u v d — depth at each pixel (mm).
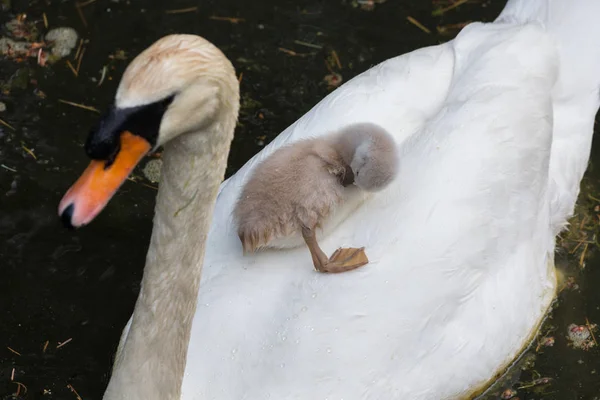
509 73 5867
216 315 5059
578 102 6520
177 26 7938
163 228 4195
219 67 3730
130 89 3615
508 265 5730
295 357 4957
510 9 6660
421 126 5809
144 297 4395
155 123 3672
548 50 6047
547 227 6164
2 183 6820
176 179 4023
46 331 6109
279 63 7766
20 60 7621
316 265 5141
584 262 6727
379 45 7926
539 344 6254
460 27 8070
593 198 7102
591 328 6375
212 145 3920
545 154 5898
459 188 5430
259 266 5227
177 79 3625
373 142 5062
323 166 5145
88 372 5922
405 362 5227
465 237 5395
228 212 5570
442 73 6066
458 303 5410
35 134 7141
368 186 5098
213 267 5285
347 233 5332
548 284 6293
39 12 7961
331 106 5934
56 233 6605
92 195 3668
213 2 8133
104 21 7930
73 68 7605
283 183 5066
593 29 6531
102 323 6176
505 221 5625
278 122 7395
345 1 8180
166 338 4453
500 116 5676
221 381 4918
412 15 8133
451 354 5414
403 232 5293
